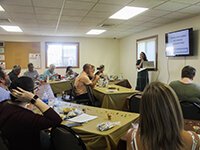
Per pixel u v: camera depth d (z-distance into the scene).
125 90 4.26
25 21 5.22
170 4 3.72
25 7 3.92
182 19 4.93
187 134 0.88
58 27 6.09
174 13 4.37
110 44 8.64
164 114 0.85
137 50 7.22
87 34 7.56
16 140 1.38
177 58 5.17
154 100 0.87
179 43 4.93
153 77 6.15
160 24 5.59
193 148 0.84
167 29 5.54
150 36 6.34
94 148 1.71
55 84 5.45
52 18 4.88
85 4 3.73
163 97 0.87
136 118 2.07
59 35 7.83
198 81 4.54
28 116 1.39
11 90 1.50
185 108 2.24
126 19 4.97
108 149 1.65
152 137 0.86
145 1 3.54
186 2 3.59
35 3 3.67
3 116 1.39
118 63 8.74
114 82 6.14
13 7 3.92
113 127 1.80
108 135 1.66
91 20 5.11
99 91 4.19
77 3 3.67
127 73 8.09
